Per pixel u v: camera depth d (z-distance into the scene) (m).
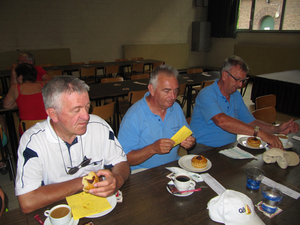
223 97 1.74
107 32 6.68
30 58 3.36
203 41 7.95
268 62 6.49
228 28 7.37
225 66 1.65
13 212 0.91
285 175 1.18
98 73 6.79
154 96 1.35
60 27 6.04
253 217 0.82
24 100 2.17
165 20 7.45
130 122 1.38
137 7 6.89
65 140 1.06
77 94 0.91
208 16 7.95
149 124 1.41
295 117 4.07
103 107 2.55
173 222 0.85
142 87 3.43
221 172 1.19
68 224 0.82
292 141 1.59
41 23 5.80
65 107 0.90
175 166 1.25
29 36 5.75
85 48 6.51
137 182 1.09
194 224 0.84
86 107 0.96
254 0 6.70
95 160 1.17
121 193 1.00
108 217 0.87
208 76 4.25
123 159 1.21
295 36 5.97
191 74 4.44
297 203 0.97
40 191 0.94
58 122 0.98
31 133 1.01
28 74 2.17
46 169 1.04
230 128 1.54
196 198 0.98
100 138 1.17
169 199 0.98
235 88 1.67
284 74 4.71
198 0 7.67
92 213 0.88
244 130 1.48
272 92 4.31
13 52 5.56
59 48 6.14
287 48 6.00
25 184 0.93
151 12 7.15
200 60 8.61
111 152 1.20
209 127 1.78
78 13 6.15
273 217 0.88
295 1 5.81
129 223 0.85
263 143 1.52
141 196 0.99
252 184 1.04
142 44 7.21
